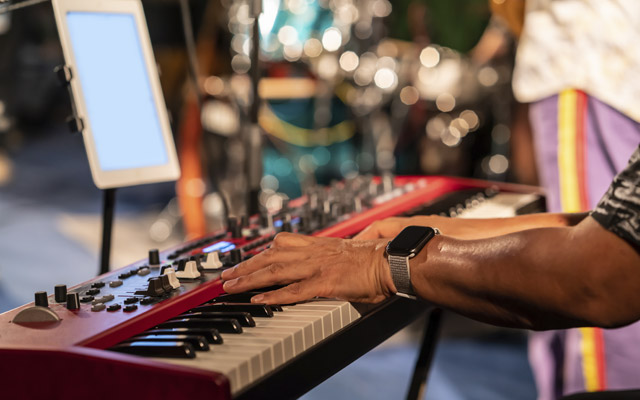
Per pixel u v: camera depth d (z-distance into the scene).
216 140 4.08
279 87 4.45
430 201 1.71
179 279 1.04
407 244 1.01
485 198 1.79
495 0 2.11
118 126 1.40
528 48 1.87
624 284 0.85
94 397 0.76
